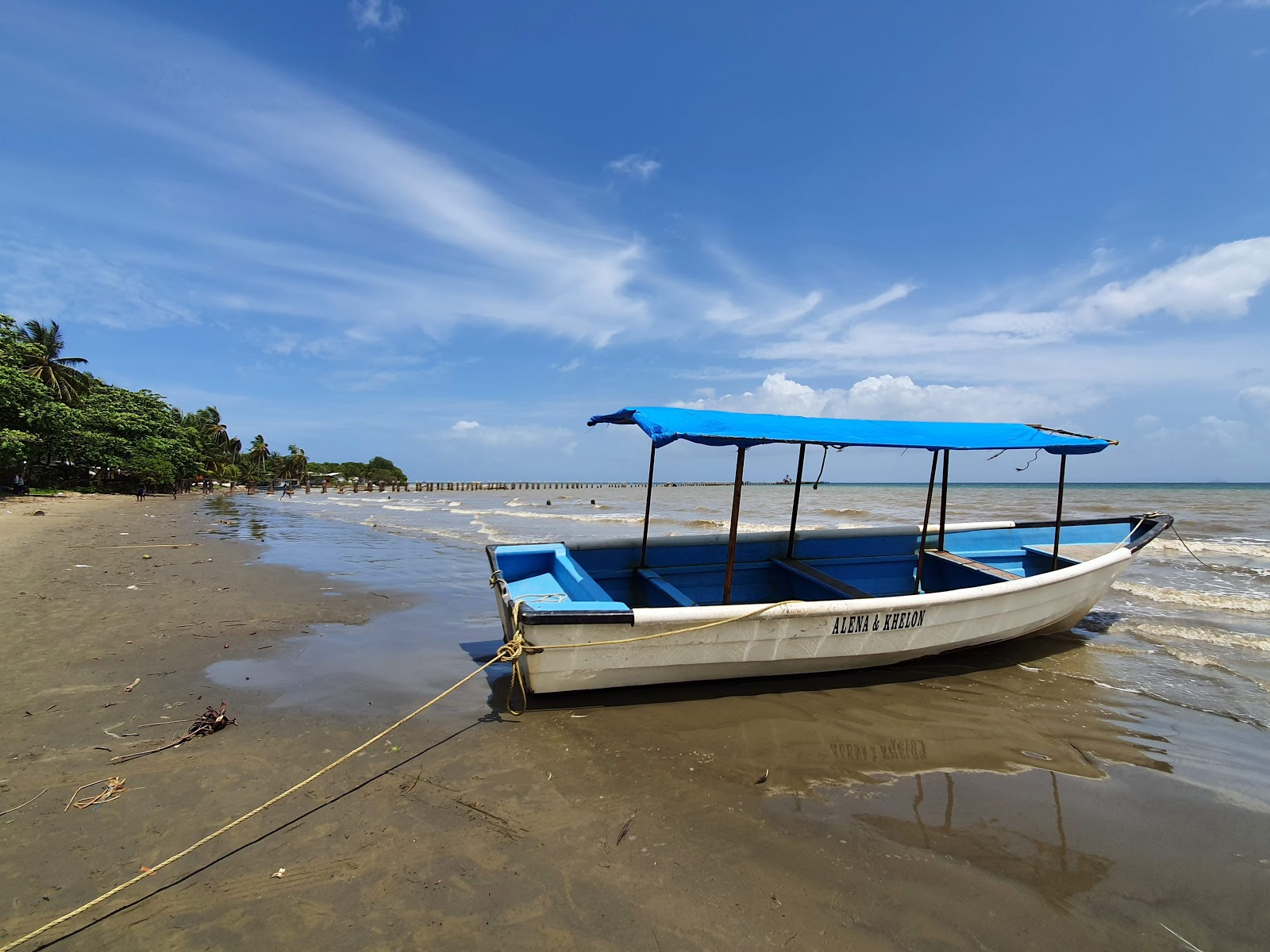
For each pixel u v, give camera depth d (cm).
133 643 691
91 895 293
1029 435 700
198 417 8025
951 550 896
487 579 1166
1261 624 837
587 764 437
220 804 372
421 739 470
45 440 3922
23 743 447
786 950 271
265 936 270
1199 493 5438
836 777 427
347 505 4662
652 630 510
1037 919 294
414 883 306
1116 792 415
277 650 686
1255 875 330
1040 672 647
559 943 271
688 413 610
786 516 3142
